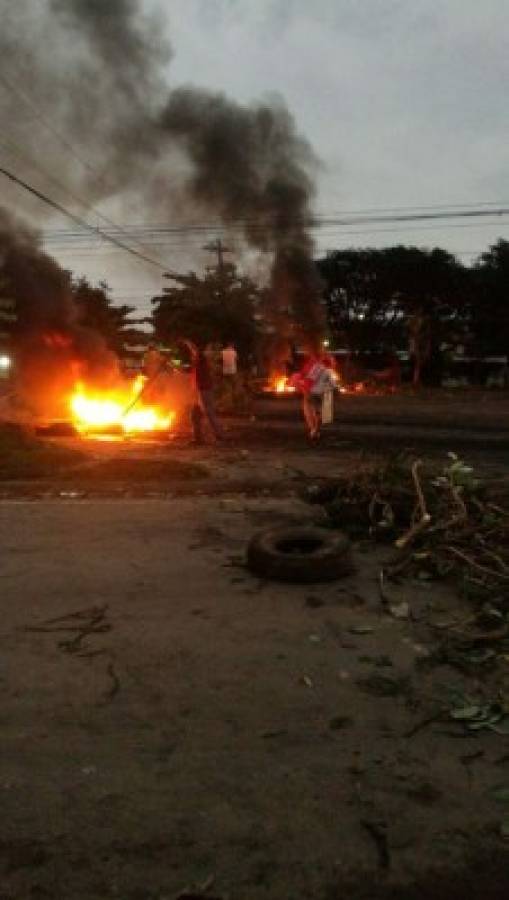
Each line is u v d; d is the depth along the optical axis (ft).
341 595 18.66
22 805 10.26
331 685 13.82
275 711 12.86
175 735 12.09
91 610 17.49
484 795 10.46
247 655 15.10
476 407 82.89
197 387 44.68
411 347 152.46
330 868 9.07
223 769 11.11
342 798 10.39
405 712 12.83
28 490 30.68
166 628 16.47
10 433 38.70
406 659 14.96
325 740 11.91
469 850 9.38
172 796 10.46
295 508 27.53
